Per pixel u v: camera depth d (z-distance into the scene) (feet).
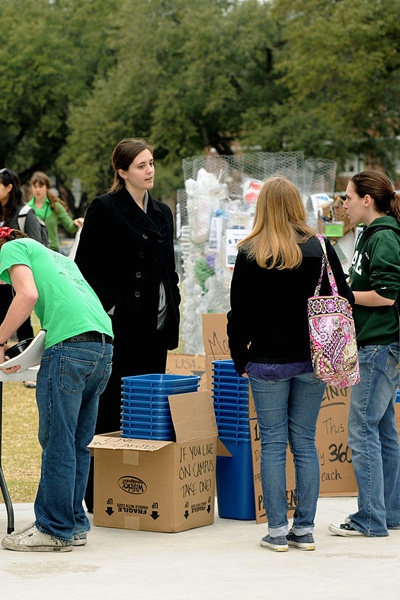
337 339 20.25
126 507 23.39
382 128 167.02
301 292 20.56
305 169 48.11
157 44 176.96
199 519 23.72
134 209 24.63
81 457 21.53
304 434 21.30
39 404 20.51
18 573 18.90
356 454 22.68
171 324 25.54
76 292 20.68
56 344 20.25
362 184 22.68
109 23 199.62
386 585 18.28
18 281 20.21
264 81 178.50
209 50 171.83
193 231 45.75
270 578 18.72
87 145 187.11
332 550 21.27
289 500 24.99
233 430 24.61
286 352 20.58
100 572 19.06
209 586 18.06
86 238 24.62
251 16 171.32
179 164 178.70
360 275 22.62
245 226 44.98
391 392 22.70
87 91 204.23
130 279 24.70
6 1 210.79
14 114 208.33
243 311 20.67
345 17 139.54
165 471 22.94
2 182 40.06
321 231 40.50
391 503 23.58
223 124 180.86
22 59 199.41
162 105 175.63
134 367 25.23
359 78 140.05
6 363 20.38
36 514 21.09
